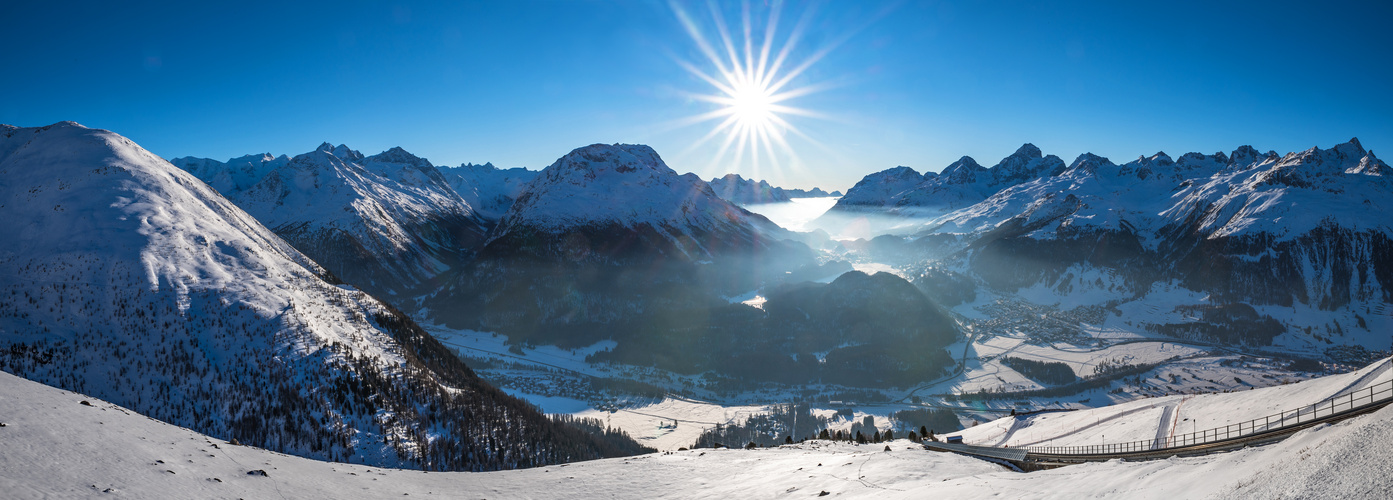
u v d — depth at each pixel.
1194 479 34.34
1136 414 97.69
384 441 96.94
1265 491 27.06
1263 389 84.00
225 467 44.53
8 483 28.62
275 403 96.06
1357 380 64.81
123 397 89.62
